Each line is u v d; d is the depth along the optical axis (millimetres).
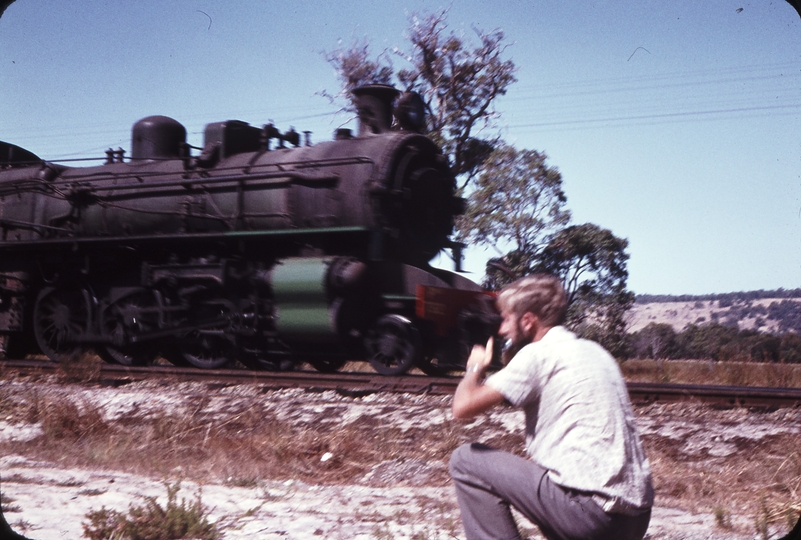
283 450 6195
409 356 10086
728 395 8109
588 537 2588
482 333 10555
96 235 12922
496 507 2816
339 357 10914
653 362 18766
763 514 4457
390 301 10414
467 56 30344
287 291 10406
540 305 2854
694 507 4816
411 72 30312
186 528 4039
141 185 12219
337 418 7504
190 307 11820
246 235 10922
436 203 11289
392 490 5234
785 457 5867
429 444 6520
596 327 37125
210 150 11961
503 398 2723
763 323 116000
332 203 10664
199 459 6098
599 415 2627
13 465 5723
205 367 11961
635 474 2607
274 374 9734
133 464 5836
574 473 2586
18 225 13281
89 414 7152
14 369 11172
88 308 12688
